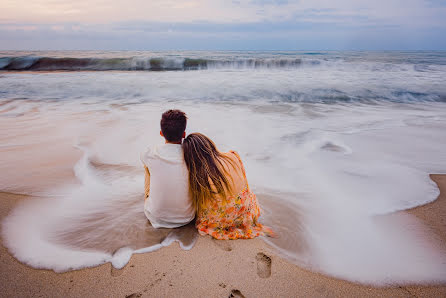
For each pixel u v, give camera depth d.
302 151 4.15
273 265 1.90
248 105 7.55
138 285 1.71
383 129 5.30
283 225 2.33
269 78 11.02
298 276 1.80
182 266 1.87
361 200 2.76
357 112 6.81
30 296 1.63
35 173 3.28
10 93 8.39
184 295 1.64
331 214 2.51
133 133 4.87
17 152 3.94
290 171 3.45
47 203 2.64
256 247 2.06
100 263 1.89
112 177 3.21
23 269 1.83
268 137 4.79
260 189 2.96
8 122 5.49
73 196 2.78
